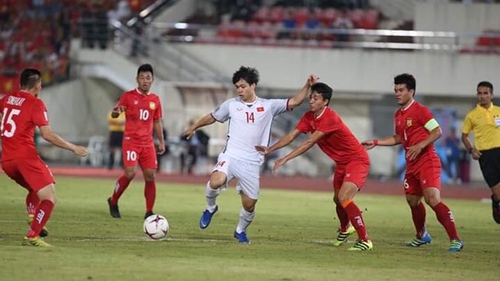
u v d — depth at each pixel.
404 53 109.88
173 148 108.19
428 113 41.75
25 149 38.31
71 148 38.09
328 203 71.94
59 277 30.27
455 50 110.56
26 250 36.41
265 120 41.06
